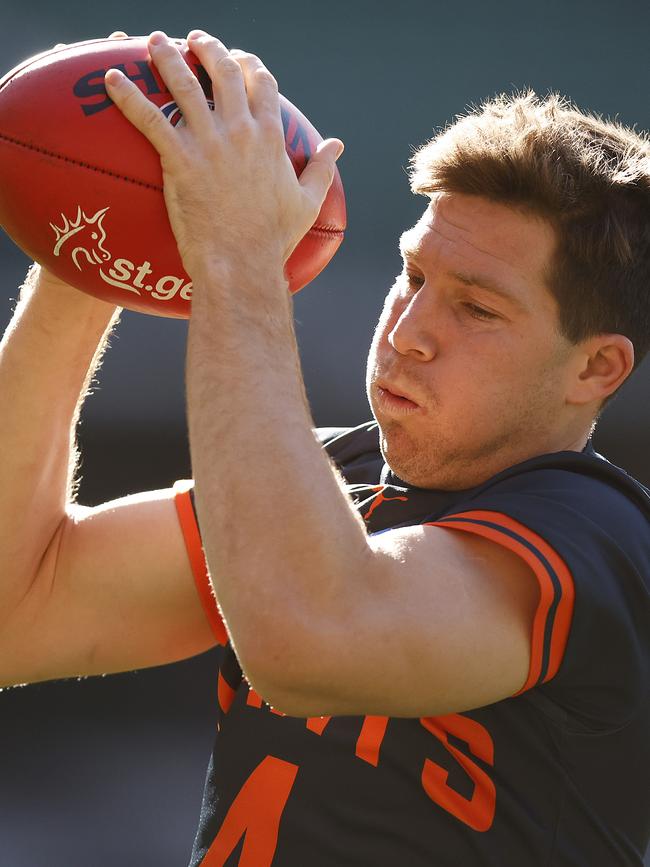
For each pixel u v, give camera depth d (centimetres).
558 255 492
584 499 483
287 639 404
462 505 487
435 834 470
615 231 495
